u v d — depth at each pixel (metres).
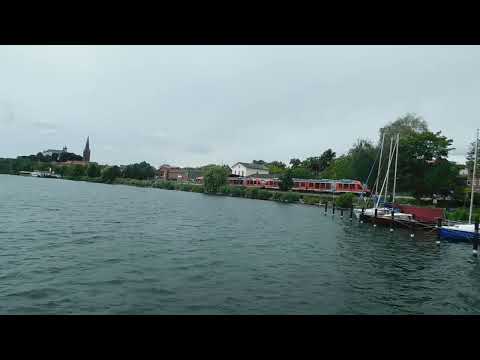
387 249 27.48
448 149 61.31
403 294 15.91
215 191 106.31
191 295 14.21
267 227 37.38
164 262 19.27
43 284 14.65
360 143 73.75
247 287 15.58
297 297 14.62
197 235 29.17
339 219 50.12
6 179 118.38
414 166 61.31
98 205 49.66
